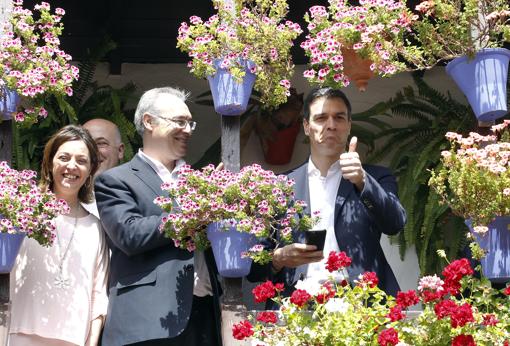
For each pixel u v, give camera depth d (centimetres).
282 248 518
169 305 517
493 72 547
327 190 564
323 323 480
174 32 809
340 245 548
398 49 562
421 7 561
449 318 477
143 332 511
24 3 777
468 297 521
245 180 515
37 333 521
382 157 795
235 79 530
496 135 566
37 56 540
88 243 546
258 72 538
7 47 527
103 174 546
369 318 481
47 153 551
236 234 510
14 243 501
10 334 522
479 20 555
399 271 785
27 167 732
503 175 523
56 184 546
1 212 498
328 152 565
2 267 498
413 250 787
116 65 820
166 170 555
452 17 557
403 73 845
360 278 495
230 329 514
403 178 775
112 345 516
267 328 496
